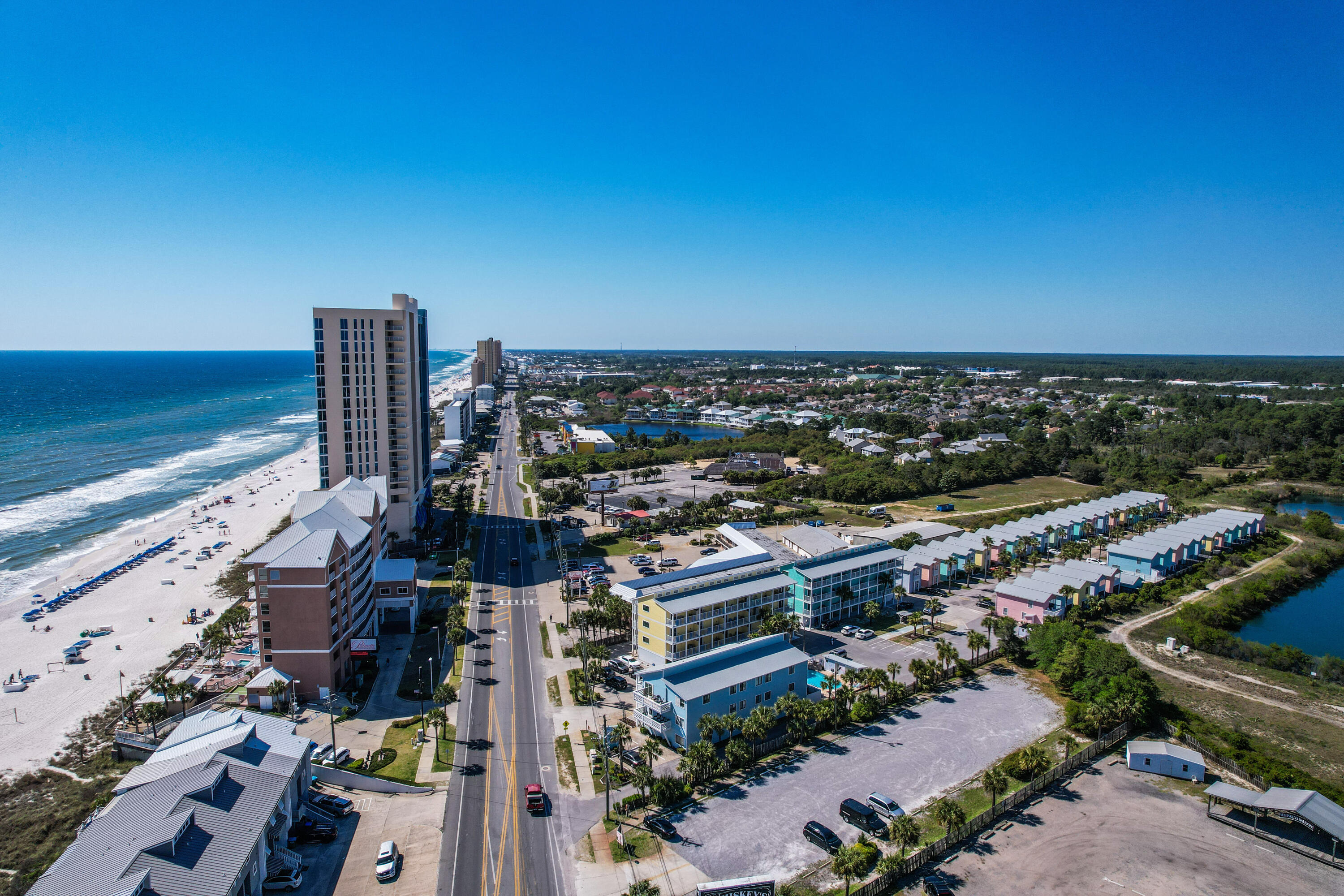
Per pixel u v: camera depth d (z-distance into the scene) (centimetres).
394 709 10288
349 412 17712
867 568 14300
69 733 10075
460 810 7988
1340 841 7294
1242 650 12556
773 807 8081
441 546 18400
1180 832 7744
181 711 10319
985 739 9619
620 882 6862
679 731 9162
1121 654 10594
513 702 10456
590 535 19750
